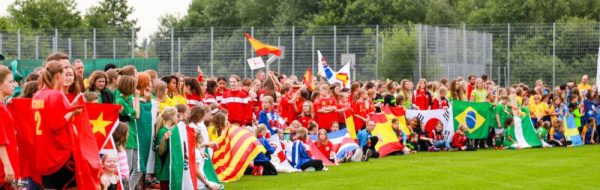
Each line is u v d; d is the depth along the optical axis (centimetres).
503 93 3816
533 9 8656
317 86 3456
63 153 1638
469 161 3084
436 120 3644
